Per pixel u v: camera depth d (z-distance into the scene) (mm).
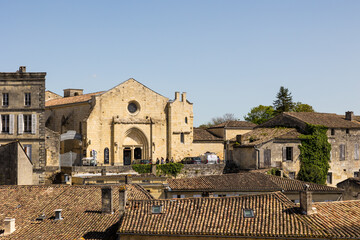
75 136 81562
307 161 80688
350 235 32500
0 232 38969
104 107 83625
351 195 60531
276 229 33594
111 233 37344
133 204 37938
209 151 96750
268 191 56969
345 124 86562
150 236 35031
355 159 86938
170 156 89812
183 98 92500
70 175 70250
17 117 68438
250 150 79125
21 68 71250
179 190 55781
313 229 33188
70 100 90312
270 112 132625
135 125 86375
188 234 34344
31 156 68250
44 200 43469
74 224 38969
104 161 83125
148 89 88438
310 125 81438
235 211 36031
